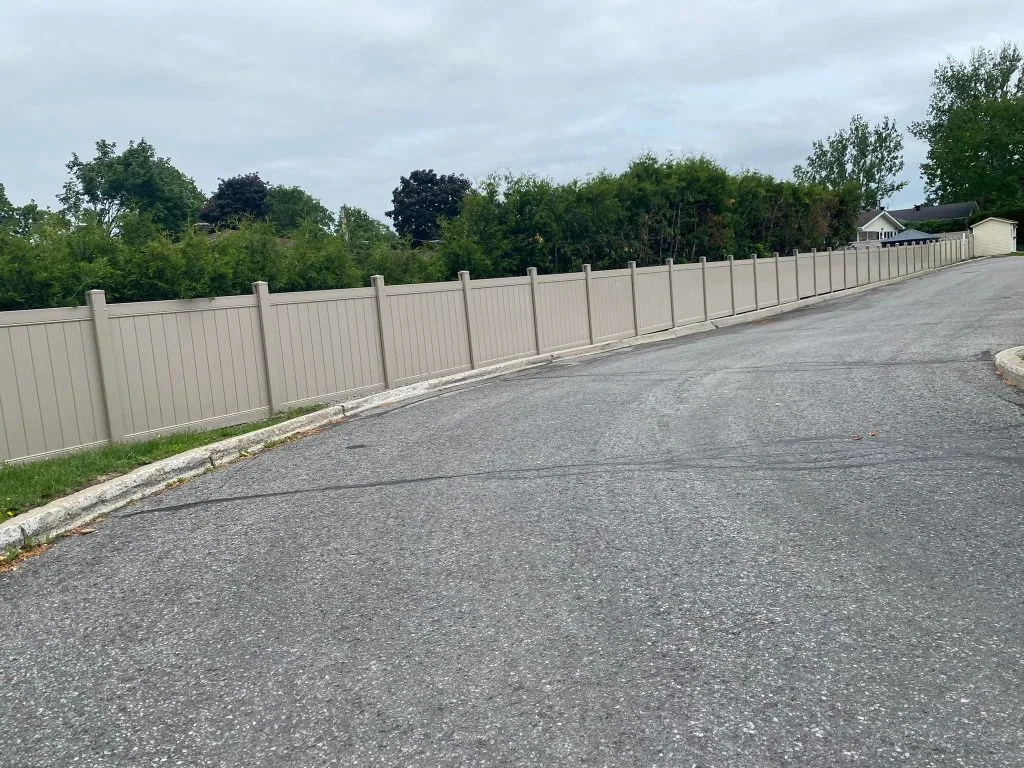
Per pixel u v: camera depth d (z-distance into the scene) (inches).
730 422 357.1
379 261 919.7
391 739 128.9
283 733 132.8
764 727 125.8
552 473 290.5
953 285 1243.2
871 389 411.5
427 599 183.5
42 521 256.4
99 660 165.3
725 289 1004.6
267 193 2687.0
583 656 151.6
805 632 155.8
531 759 121.2
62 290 565.0
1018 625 154.3
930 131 4052.7
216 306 426.0
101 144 1951.3
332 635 168.2
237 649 165.2
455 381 580.1
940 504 227.1
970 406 351.6
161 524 263.3
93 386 363.3
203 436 384.2
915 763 115.3
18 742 135.6
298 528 245.6
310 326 482.3
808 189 1528.1
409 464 323.0
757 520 222.8
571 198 1058.1
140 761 127.6
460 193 2896.2
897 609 163.5
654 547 206.8
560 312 719.7
